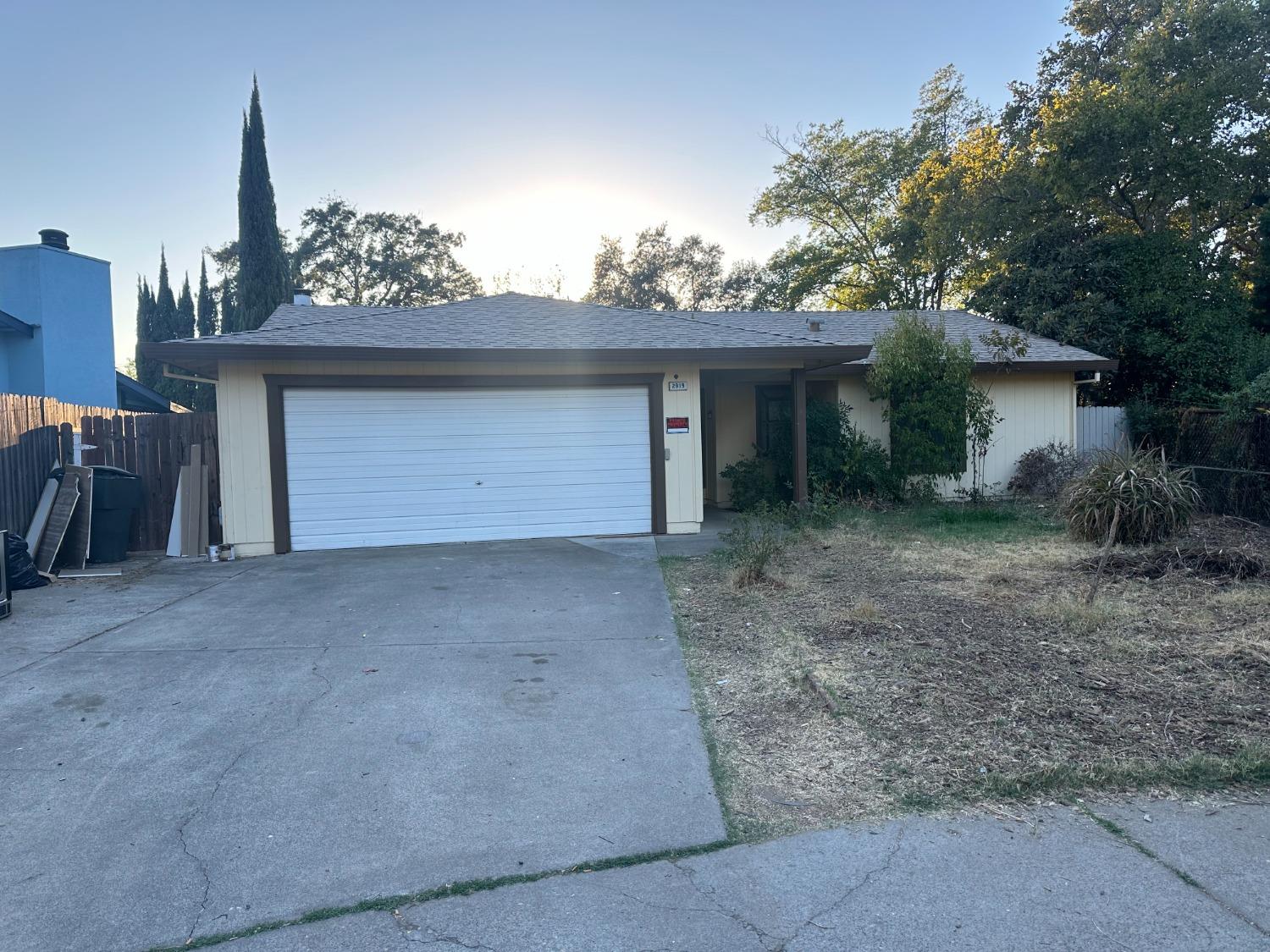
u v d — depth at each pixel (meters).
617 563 9.80
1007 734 4.41
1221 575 7.80
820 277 35.31
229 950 2.82
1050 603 6.89
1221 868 3.20
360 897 3.12
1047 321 19.25
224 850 3.45
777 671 5.52
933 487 14.09
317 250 41.03
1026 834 3.48
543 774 4.12
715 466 16.16
